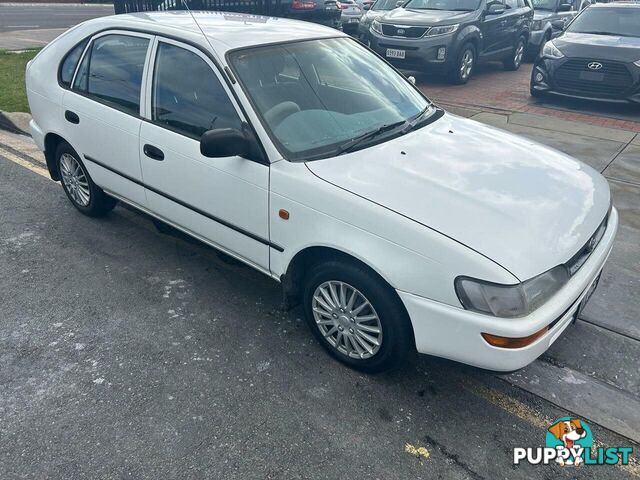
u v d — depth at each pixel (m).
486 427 2.63
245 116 2.95
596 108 8.35
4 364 2.96
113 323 3.32
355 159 2.88
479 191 2.69
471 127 3.60
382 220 2.49
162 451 2.46
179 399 2.75
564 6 13.49
